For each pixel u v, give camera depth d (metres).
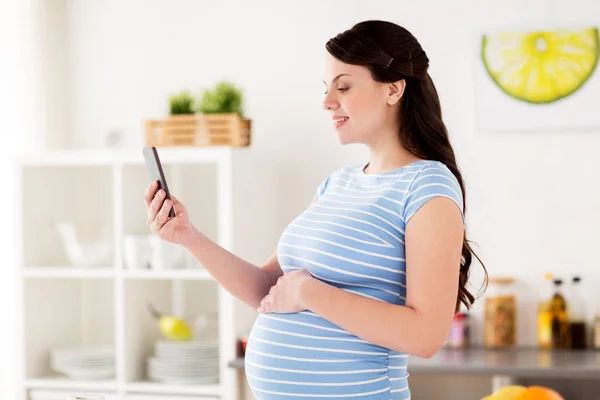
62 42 3.81
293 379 1.70
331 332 1.68
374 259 1.67
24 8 3.67
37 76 3.72
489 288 3.38
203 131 3.34
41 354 3.53
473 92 3.42
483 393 3.47
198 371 3.30
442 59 3.45
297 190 3.59
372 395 1.68
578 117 3.35
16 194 3.43
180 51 3.71
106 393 3.34
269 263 2.04
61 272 3.40
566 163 3.37
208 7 3.68
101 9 3.79
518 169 3.40
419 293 1.59
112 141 3.78
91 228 3.43
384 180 1.75
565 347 3.29
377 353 1.68
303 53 3.58
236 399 3.19
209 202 3.67
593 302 3.34
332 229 1.71
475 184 3.43
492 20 3.41
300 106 3.59
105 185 3.80
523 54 3.38
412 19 3.48
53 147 3.79
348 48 1.72
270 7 3.62
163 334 3.62
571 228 3.37
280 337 1.72
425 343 1.57
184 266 3.38
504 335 3.33
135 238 3.32
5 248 3.59
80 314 3.81
